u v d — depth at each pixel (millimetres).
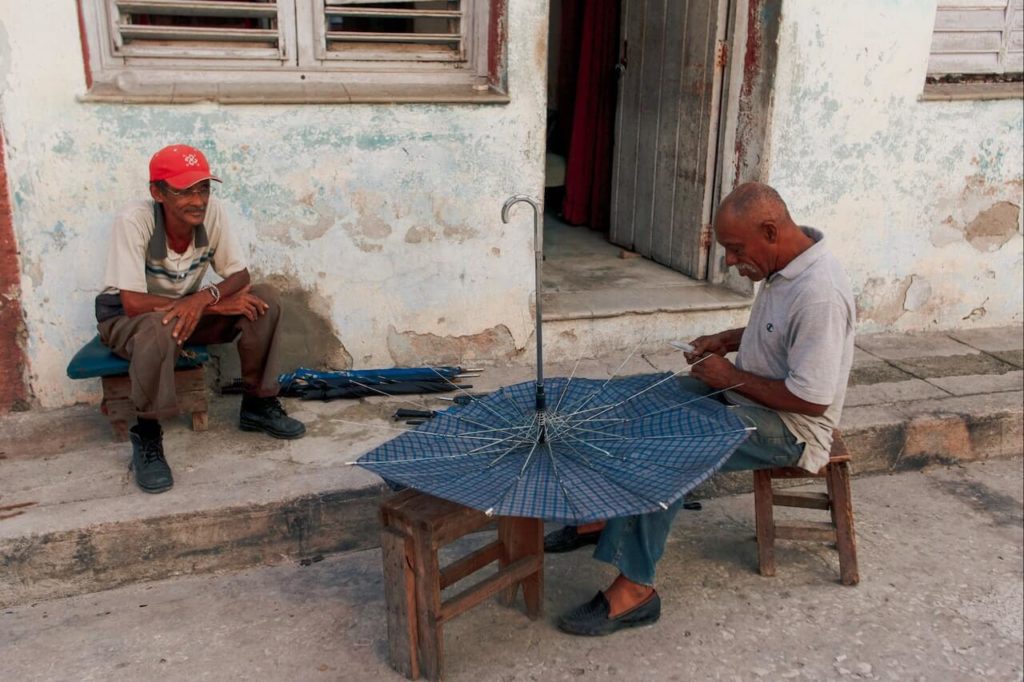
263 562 3320
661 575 3301
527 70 4062
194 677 2742
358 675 2764
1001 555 3498
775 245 2762
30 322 3719
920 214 4926
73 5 3449
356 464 2543
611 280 5133
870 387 4402
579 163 6383
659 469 2477
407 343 4297
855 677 2809
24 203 3578
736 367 2961
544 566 3348
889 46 4559
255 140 3799
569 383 3070
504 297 4367
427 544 2576
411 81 4148
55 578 3102
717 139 4867
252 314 3438
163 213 3322
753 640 2963
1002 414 4180
